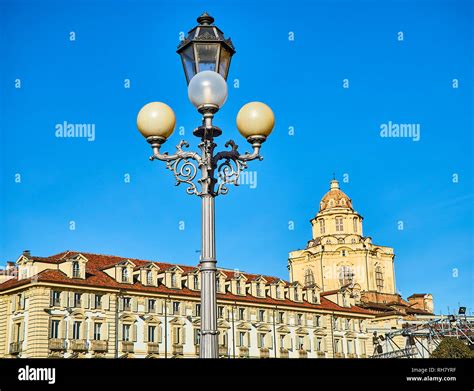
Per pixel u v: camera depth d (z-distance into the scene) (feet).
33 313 201.67
